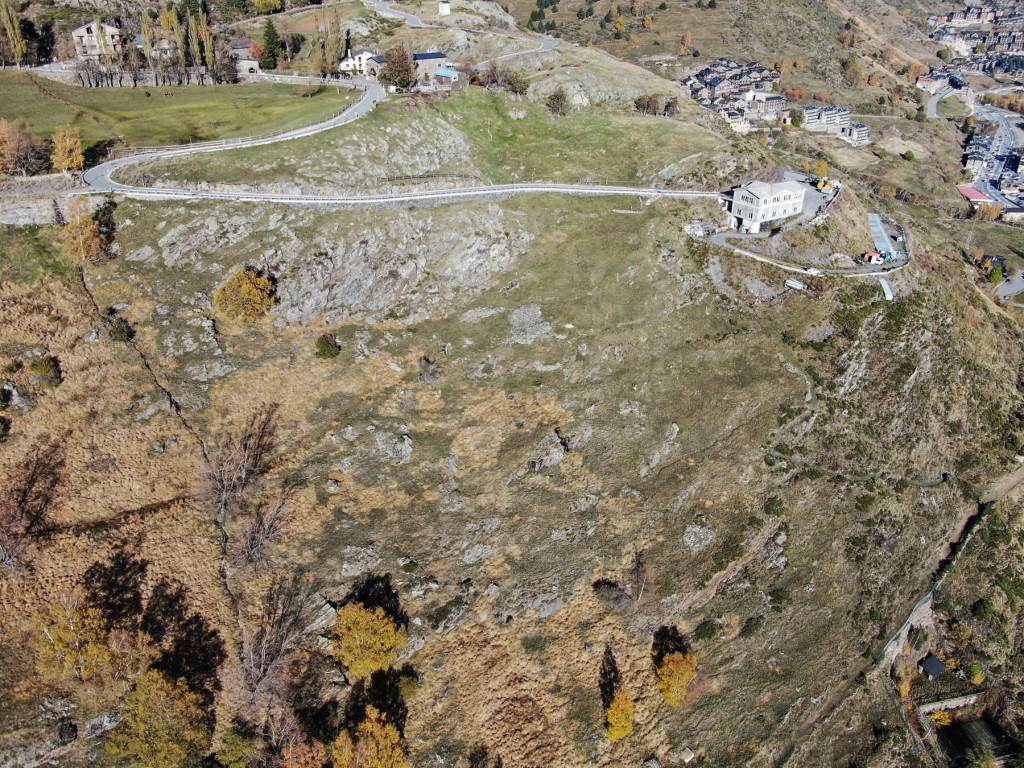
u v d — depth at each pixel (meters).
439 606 81.12
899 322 118.62
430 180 130.50
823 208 137.62
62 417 84.12
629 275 123.31
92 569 71.88
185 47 167.88
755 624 86.75
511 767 71.56
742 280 122.19
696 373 110.62
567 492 94.81
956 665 92.94
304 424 96.19
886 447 107.44
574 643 81.44
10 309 91.44
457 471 95.25
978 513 106.19
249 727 67.50
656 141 156.75
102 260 101.00
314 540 83.62
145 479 82.12
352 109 145.12
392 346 110.31
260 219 110.50
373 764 63.16
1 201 100.62
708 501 96.12
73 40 161.38
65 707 63.19
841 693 84.56
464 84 170.00
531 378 109.44
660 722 77.25
